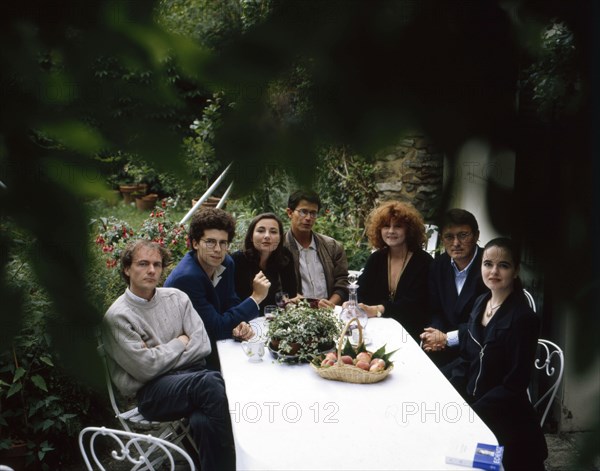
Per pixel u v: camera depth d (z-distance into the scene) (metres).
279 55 0.50
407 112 0.48
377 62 0.49
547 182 0.47
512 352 3.36
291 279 4.78
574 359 0.52
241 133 0.51
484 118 0.47
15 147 0.57
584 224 0.47
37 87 0.55
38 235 0.59
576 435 0.56
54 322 0.59
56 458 4.08
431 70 0.48
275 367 3.57
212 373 3.53
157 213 5.63
